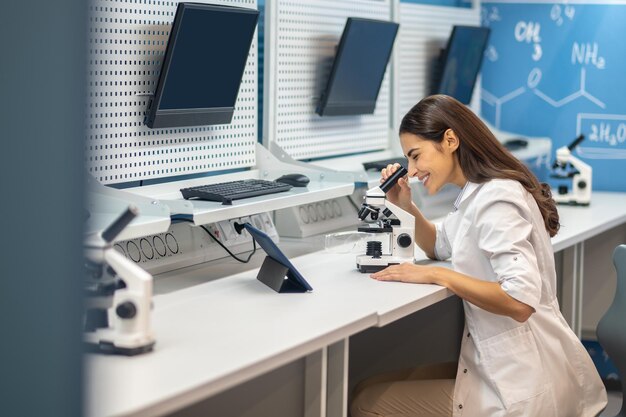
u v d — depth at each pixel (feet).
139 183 9.88
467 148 8.43
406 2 14.98
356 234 10.77
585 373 8.72
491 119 16.65
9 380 3.17
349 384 10.84
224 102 10.09
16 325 3.14
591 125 15.93
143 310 5.96
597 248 15.37
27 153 3.01
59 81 2.97
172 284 8.48
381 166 12.81
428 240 9.64
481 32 15.30
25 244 3.07
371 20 12.14
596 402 8.83
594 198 15.33
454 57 14.83
